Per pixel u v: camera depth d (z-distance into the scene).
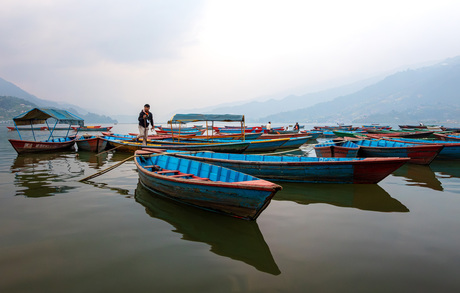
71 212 6.00
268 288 3.36
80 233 4.93
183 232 5.01
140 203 6.65
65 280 3.51
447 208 6.42
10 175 9.79
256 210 5.14
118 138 20.00
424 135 25.14
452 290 3.37
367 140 15.94
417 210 6.28
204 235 4.89
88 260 4.00
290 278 3.58
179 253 4.23
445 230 5.15
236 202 5.29
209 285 3.42
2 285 3.38
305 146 23.08
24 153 15.52
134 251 4.28
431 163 13.09
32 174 10.00
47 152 16.50
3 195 7.23
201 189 5.70
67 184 8.52
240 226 5.30
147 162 9.57
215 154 10.66
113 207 6.35
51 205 6.45
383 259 4.09
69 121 21.20
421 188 8.24
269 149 17.67
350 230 5.13
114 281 3.50
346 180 8.38
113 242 4.59
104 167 11.70
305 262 3.98
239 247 4.44
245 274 3.67
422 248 4.44
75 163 12.74
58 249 4.32
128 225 5.31
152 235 4.87
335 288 3.38
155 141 16.25
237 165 9.16
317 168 8.32
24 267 3.80
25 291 3.28
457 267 3.88
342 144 15.12
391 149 12.88
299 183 8.68
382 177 7.96
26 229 5.07
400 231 5.10
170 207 6.36
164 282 3.48
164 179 6.45
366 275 3.67
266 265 3.89
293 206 6.57
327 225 5.37
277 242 4.62
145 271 3.73
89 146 16.98
